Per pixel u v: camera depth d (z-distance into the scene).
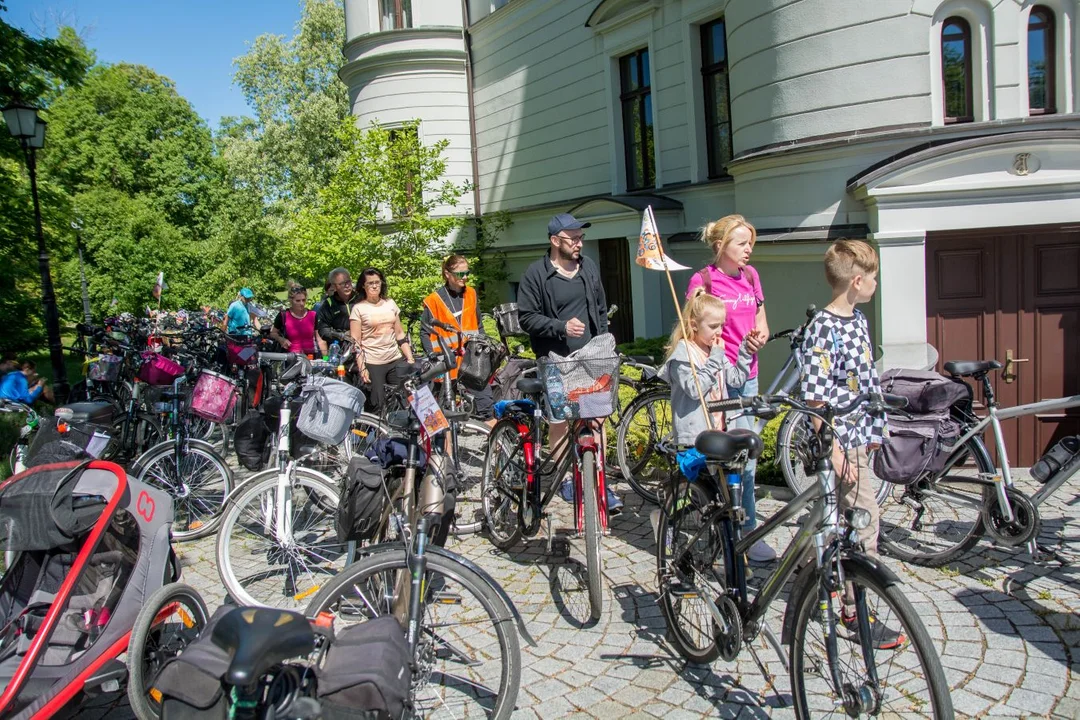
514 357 6.82
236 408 7.82
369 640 2.42
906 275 5.74
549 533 4.59
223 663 2.18
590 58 12.29
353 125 13.27
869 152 6.31
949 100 6.35
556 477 4.41
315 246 12.73
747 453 3.14
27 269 13.85
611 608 4.05
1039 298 5.74
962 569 4.18
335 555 4.29
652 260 4.06
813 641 2.86
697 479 3.42
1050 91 6.28
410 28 15.51
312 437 4.16
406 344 7.02
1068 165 5.50
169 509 3.38
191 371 7.18
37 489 3.00
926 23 6.15
